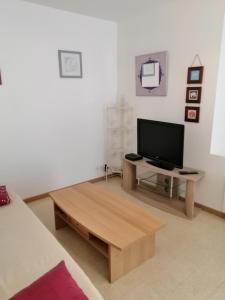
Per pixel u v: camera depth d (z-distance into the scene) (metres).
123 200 2.28
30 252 1.50
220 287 1.76
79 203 2.21
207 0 2.47
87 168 3.70
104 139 3.79
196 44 2.65
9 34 2.65
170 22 2.85
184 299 1.66
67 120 3.32
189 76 2.75
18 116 2.87
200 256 2.09
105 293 1.71
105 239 1.69
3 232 1.69
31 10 2.75
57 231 2.46
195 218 2.71
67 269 1.29
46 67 2.99
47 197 3.28
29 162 3.07
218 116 2.67
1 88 2.70
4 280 1.29
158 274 1.89
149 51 3.18
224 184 2.65
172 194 3.13
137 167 3.65
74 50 3.19
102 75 3.56
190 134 2.88
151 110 3.32
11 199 2.19
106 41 3.50
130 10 3.04
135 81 3.46
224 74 2.57
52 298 1.06
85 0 2.70
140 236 1.73
